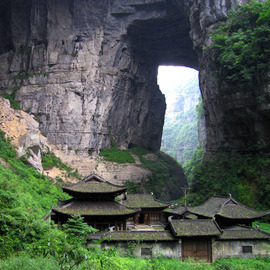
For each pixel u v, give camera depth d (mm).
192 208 32594
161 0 61469
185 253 22828
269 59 37625
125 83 69188
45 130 60312
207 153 53500
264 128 39844
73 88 62656
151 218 35250
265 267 20953
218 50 44500
